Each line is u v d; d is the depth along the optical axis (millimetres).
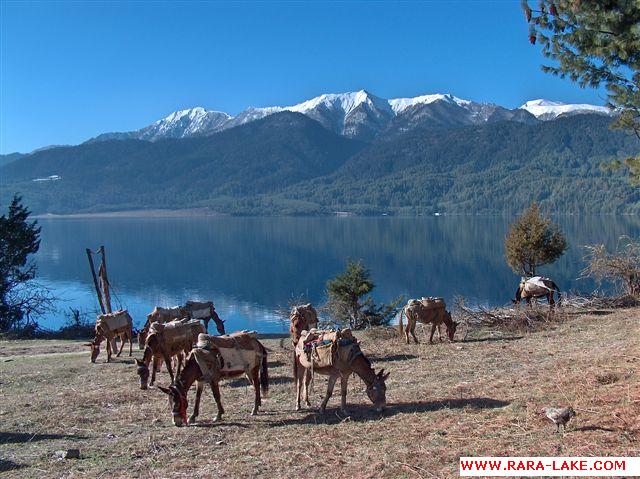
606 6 11391
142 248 165000
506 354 15461
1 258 33375
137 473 8680
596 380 11258
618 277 24516
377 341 20016
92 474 8688
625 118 11930
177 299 76312
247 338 11320
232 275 107000
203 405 12234
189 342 14102
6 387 15000
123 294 81125
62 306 64125
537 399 10484
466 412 10266
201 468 8750
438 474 7793
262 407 11867
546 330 19250
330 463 8547
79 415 11773
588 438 8328
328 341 10859
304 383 12008
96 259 134625
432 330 18609
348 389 12914
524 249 26766
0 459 9398
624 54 11094
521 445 8406
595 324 18984
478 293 77250
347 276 31609
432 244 162500
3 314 33375
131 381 15125
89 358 19500
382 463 8297
